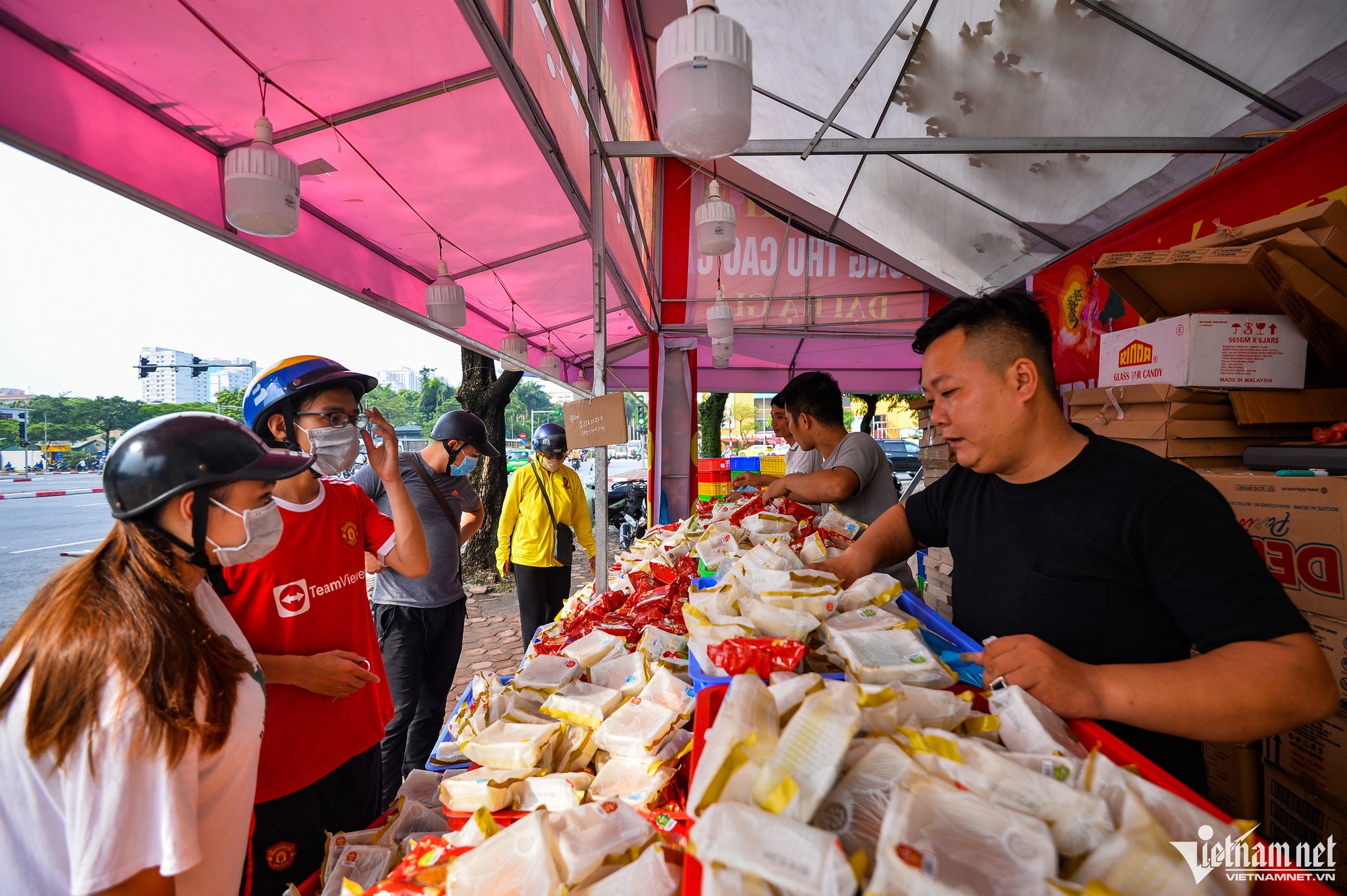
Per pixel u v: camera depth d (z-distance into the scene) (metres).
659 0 3.50
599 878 0.72
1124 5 2.25
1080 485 1.10
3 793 0.79
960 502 1.37
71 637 0.78
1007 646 0.87
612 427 2.76
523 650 5.14
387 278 3.16
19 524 12.68
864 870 0.47
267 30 1.47
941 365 1.19
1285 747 1.62
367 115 1.91
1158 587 0.98
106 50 1.42
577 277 4.03
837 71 3.25
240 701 0.99
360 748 1.64
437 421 3.12
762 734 0.59
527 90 1.76
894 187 4.18
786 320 6.48
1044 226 3.84
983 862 0.46
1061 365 3.72
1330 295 1.72
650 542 3.07
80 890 0.74
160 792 0.79
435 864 0.85
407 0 1.42
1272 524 1.66
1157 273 2.08
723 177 5.73
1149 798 0.55
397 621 2.73
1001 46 2.67
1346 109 1.93
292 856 1.50
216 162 1.92
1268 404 1.95
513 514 4.42
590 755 1.14
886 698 0.64
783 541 1.54
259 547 1.00
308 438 1.64
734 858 0.48
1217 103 2.52
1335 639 1.50
